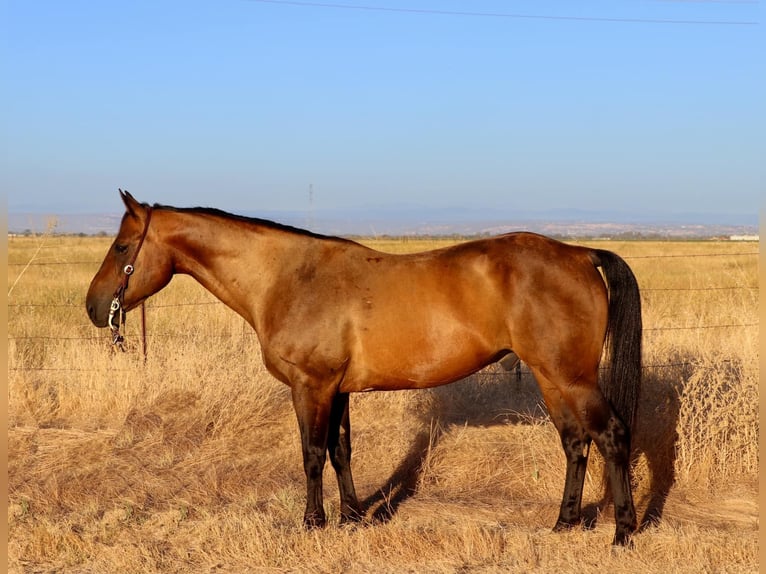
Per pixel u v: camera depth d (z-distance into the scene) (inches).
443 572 178.7
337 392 201.6
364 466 254.4
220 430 277.1
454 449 255.9
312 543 190.5
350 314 194.9
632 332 191.9
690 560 182.7
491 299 190.5
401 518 214.8
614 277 193.2
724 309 380.2
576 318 187.3
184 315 430.6
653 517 213.9
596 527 206.2
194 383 302.5
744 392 243.1
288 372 200.1
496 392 310.2
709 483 235.5
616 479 189.3
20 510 216.2
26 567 185.3
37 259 780.0
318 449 198.4
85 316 479.2
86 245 1003.9
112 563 185.9
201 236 209.0
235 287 208.8
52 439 269.6
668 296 538.0
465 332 191.8
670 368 271.6
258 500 227.5
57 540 195.2
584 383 189.3
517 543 190.7
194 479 242.1
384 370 196.7
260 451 265.3
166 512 216.4
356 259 201.5
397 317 193.2
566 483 203.9
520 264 190.1
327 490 237.0
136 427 275.3
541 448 247.9
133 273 211.2
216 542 194.7
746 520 212.2
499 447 255.0
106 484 237.1
